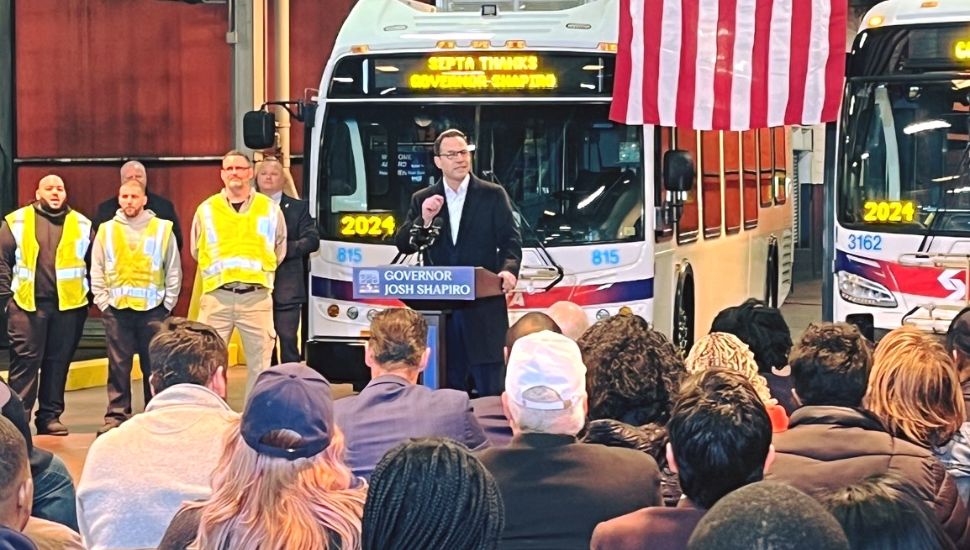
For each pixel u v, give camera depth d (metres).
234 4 15.30
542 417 4.12
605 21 10.73
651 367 4.99
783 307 23.22
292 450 3.43
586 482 4.06
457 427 5.04
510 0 11.91
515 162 10.76
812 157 23.64
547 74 10.71
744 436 3.49
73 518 4.78
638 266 10.71
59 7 18.03
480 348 7.79
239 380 14.82
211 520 3.44
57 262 11.05
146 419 4.64
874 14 10.80
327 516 3.44
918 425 4.86
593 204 10.72
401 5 11.22
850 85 10.84
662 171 11.09
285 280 11.12
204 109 17.77
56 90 18.12
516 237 8.32
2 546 2.95
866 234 10.77
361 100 10.96
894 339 4.95
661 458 4.61
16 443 3.20
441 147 8.27
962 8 10.55
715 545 2.01
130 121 17.95
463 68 10.80
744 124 9.23
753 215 15.74
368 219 11.02
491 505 2.65
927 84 10.66
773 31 9.13
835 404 4.72
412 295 7.19
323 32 18.22
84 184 18.09
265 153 15.07
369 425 5.01
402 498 2.62
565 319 6.71
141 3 17.81
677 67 9.27
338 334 11.09
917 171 10.67
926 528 2.58
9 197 18.16
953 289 10.52
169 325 5.29
